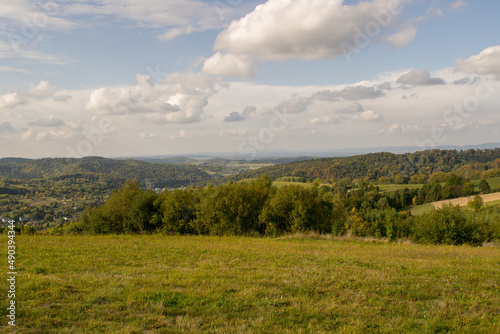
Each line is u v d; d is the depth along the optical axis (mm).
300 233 26078
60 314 6168
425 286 8734
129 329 5570
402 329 6016
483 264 12453
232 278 9234
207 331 5684
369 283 8914
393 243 22484
